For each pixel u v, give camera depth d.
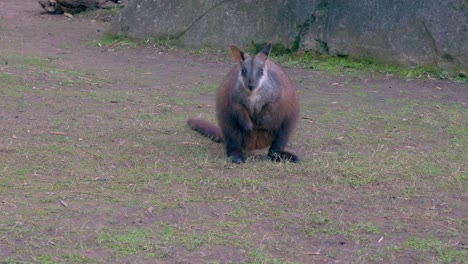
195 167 7.86
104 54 15.14
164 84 12.48
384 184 7.46
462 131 9.82
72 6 19.98
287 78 8.23
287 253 5.81
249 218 6.48
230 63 14.72
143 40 16.22
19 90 11.29
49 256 5.60
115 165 7.89
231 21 15.73
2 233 5.97
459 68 13.73
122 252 5.71
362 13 14.58
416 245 6.01
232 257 5.69
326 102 11.50
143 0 16.56
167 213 6.54
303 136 9.38
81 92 11.48
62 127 9.41
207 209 6.66
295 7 15.25
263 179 7.50
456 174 7.80
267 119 7.93
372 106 11.29
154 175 7.54
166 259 5.62
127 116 10.16
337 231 6.25
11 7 21.52
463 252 5.90
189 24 15.94
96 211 6.51
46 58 14.09
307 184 7.39
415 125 10.13
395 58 14.12
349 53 14.59
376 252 5.88
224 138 8.29
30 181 7.29
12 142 8.59
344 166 7.96
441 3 14.04
